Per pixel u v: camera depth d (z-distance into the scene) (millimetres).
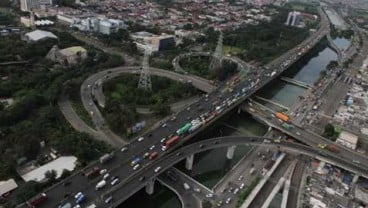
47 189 192125
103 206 184000
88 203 185500
